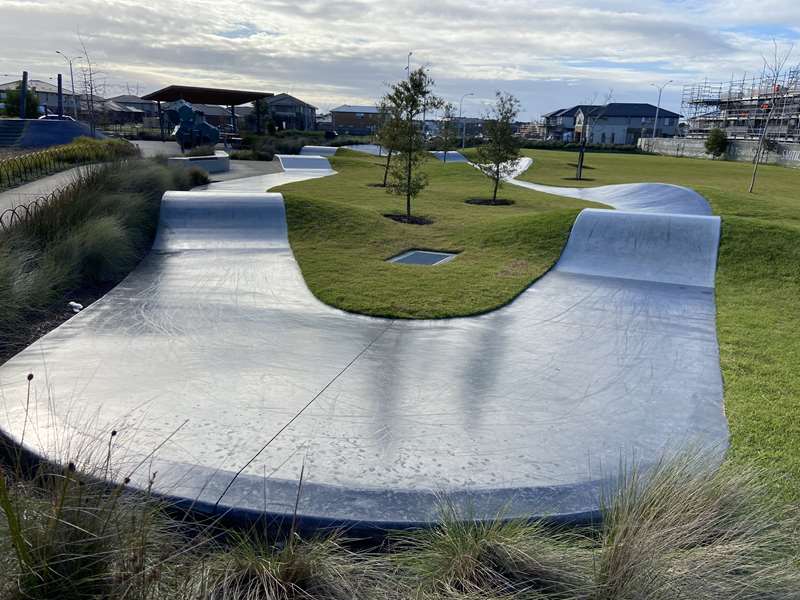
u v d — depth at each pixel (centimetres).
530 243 1057
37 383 484
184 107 3384
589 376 536
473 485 355
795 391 505
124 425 415
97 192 1007
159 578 238
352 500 330
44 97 7275
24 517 237
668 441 417
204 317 668
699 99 8494
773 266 909
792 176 3134
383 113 2258
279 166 2823
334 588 254
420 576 265
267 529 313
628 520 263
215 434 408
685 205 1652
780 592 244
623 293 816
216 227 1088
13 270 630
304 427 424
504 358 575
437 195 1961
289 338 609
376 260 964
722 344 624
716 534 271
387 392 488
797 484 348
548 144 6475
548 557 266
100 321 644
